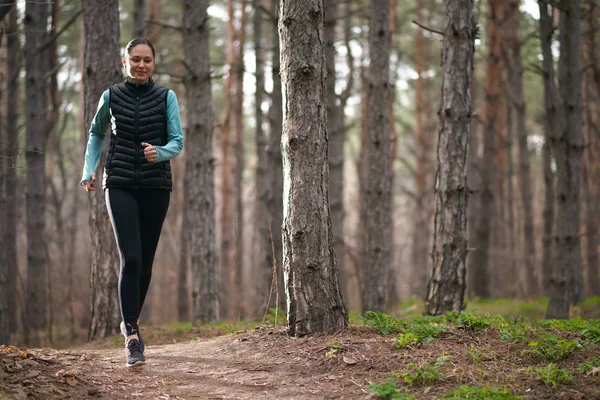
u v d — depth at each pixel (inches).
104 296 306.3
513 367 159.2
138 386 155.7
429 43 878.4
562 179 378.0
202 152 382.9
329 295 187.3
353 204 1068.5
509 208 752.3
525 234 636.1
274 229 456.4
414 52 872.9
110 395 147.7
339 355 168.2
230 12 756.6
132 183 167.3
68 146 955.3
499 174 769.6
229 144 748.6
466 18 282.0
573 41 381.4
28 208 464.4
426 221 831.7
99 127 173.9
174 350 194.4
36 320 461.7
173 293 763.4
